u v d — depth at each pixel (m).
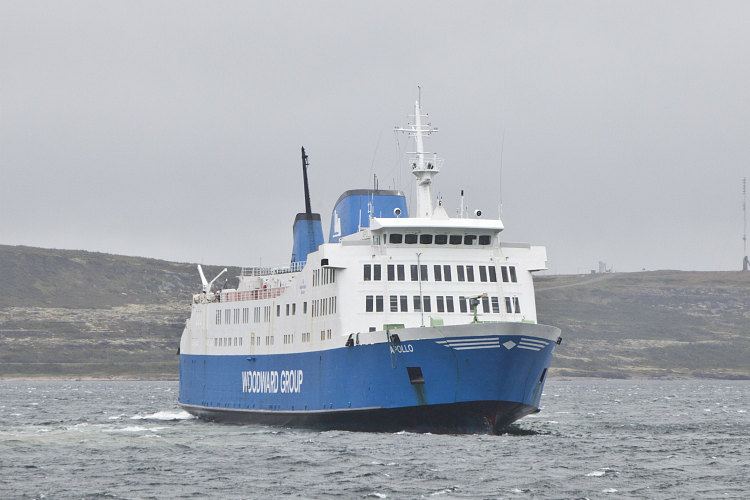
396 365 151.12
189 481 129.50
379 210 186.38
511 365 147.62
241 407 196.25
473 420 154.38
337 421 165.00
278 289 186.62
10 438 181.25
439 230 162.38
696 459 152.25
